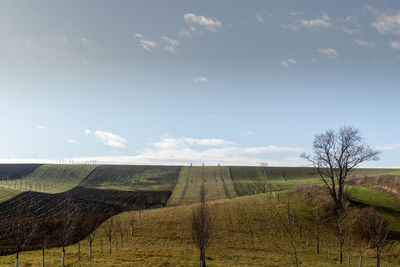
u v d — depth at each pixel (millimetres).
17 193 135125
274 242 70188
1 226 87625
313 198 97625
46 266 48812
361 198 89438
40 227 86375
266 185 187125
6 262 52344
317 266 52312
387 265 53938
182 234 76500
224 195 165125
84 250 64750
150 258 55562
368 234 69250
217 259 56906
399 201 85125
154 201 154625
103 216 103438
